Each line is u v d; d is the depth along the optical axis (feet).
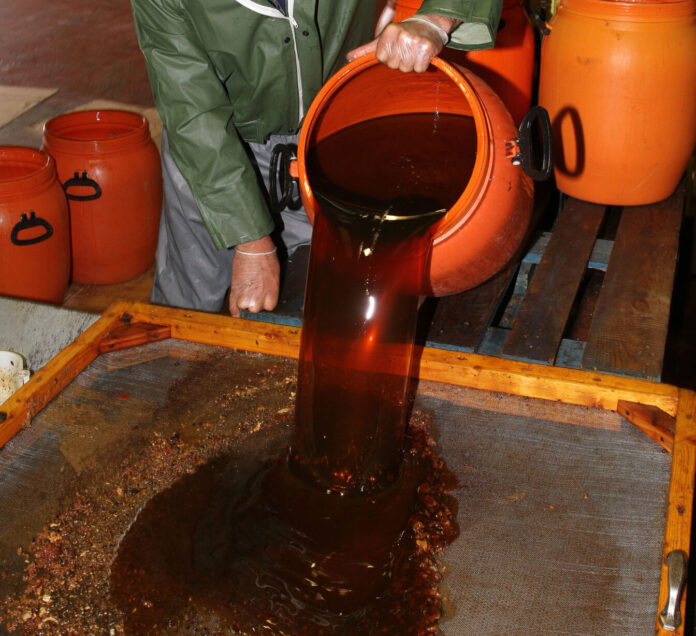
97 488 5.06
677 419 5.02
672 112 7.16
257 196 6.54
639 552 4.52
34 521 4.82
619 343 6.06
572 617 4.20
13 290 9.37
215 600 4.46
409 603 4.37
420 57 5.04
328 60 6.88
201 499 5.08
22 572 4.54
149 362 5.98
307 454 5.14
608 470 5.01
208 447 5.41
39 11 22.15
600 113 7.28
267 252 6.73
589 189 7.82
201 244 7.98
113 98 16.22
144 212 10.50
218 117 6.38
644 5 6.89
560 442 5.23
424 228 5.21
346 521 4.93
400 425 5.18
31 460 5.17
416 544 4.68
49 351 8.18
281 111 7.02
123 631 4.27
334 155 5.97
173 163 7.52
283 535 4.87
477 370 5.55
